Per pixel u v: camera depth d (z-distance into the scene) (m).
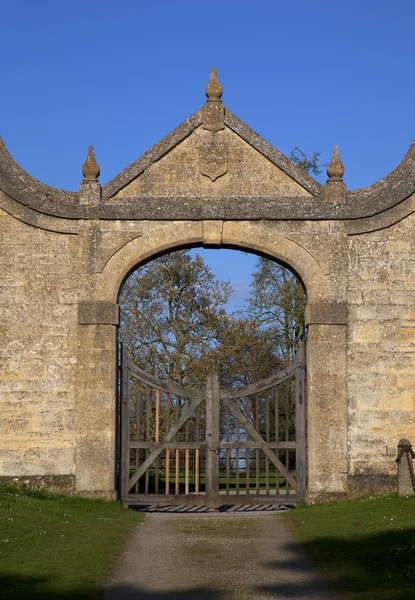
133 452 24.27
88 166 16.78
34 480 16.14
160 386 17.23
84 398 16.30
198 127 17.02
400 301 16.56
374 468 16.22
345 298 16.55
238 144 16.97
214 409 17.17
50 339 16.44
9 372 16.34
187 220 16.70
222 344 29.66
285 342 29.33
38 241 16.66
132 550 12.39
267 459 17.03
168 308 29.30
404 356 16.45
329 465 16.22
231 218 16.66
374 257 16.66
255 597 9.61
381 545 11.74
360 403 16.36
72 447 16.23
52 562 11.06
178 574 10.86
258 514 16.45
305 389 16.92
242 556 11.93
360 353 16.45
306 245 16.69
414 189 16.72
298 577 10.55
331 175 16.84
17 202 16.69
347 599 9.35
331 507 15.38
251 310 29.94
